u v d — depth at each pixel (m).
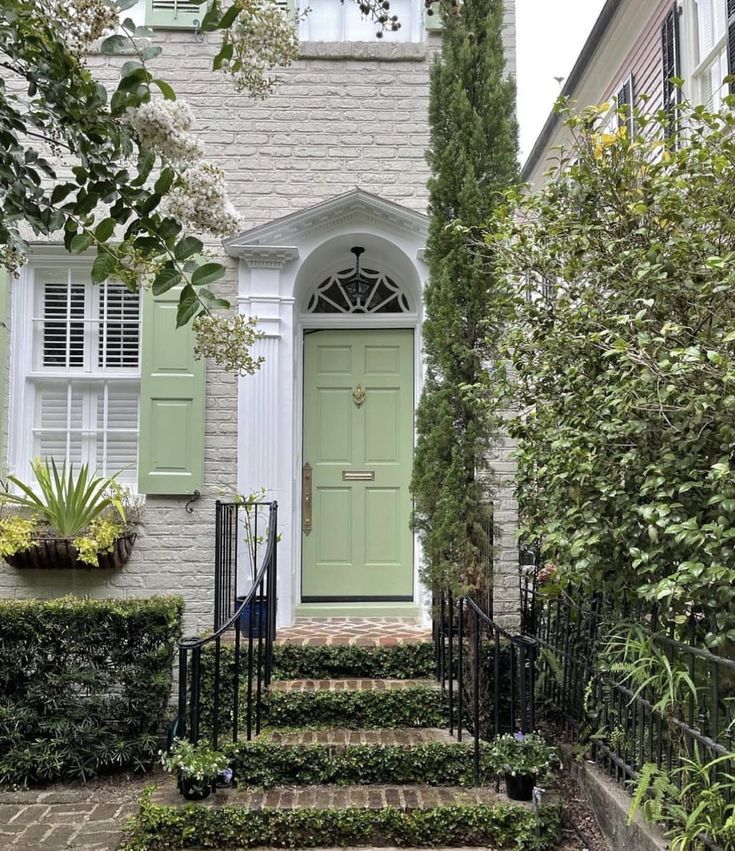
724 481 2.49
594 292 3.43
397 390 5.66
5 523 4.71
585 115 3.64
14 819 3.57
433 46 5.45
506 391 3.88
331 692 4.04
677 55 5.11
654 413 2.80
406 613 5.38
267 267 5.23
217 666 3.56
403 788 3.52
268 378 5.17
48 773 4.00
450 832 3.24
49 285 5.36
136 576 5.05
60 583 5.00
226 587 4.70
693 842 2.45
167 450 5.09
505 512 5.18
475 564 4.08
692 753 2.64
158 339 5.16
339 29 5.56
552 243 3.67
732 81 3.43
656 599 2.61
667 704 2.68
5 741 4.04
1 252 2.55
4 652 4.10
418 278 5.34
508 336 3.94
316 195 5.37
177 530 5.09
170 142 2.10
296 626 5.06
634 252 3.23
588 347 3.29
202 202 2.19
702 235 3.13
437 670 4.25
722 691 2.60
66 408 5.34
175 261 2.13
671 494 2.64
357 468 5.61
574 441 3.16
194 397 5.13
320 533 5.56
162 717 4.20
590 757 3.48
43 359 5.32
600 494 3.06
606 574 3.14
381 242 5.39
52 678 4.08
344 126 5.41
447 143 4.42
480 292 4.24
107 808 3.71
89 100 2.09
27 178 2.22
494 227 4.04
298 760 3.57
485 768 3.58
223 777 3.49
